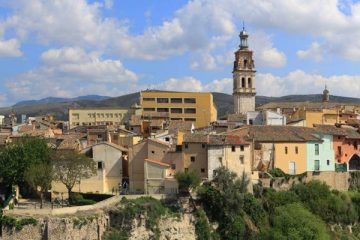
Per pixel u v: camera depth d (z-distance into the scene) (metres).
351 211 150.38
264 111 192.75
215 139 138.88
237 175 135.50
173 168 139.12
